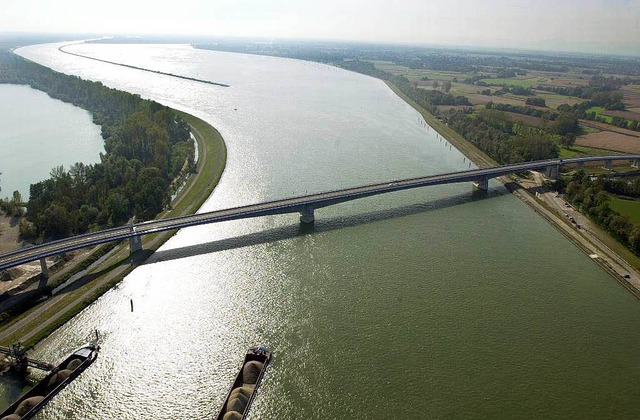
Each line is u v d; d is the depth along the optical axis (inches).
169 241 7485.2
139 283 6299.2
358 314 5748.0
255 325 5511.8
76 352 4933.6
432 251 7455.7
